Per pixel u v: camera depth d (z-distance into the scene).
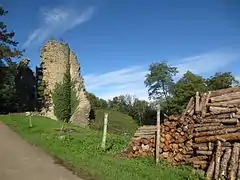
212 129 12.95
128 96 93.12
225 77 69.44
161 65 82.38
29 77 60.31
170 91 80.75
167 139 14.34
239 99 13.77
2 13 46.34
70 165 12.55
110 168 11.76
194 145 13.13
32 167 12.25
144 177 10.93
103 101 87.44
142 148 15.38
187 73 72.75
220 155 11.41
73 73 53.38
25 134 24.41
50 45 51.84
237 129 12.12
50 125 33.88
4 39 46.91
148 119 78.00
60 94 50.53
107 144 19.09
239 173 10.30
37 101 52.94
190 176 11.30
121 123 61.81
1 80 51.72
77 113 52.12
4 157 14.55
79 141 20.17
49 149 16.59
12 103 56.91
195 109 14.36
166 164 13.61
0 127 30.58
